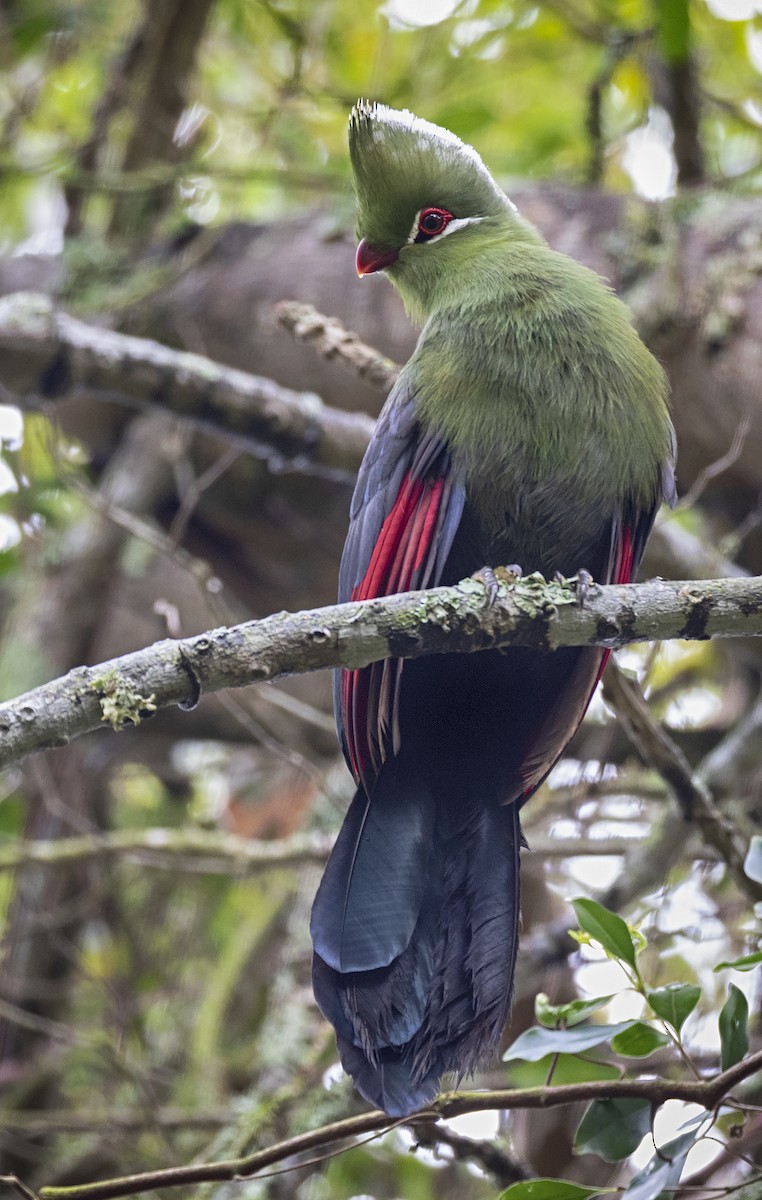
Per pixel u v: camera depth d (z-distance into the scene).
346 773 10.59
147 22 12.12
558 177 12.73
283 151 13.31
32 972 11.46
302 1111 8.60
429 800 6.57
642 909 9.48
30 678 11.36
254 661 5.47
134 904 12.62
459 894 6.34
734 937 9.78
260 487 12.00
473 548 7.00
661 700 11.43
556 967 9.23
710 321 9.56
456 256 7.45
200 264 11.60
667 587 5.91
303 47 11.80
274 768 13.34
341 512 12.04
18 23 13.11
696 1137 5.78
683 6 9.89
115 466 12.02
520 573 6.14
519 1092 5.98
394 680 6.33
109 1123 10.12
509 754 6.84
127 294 11.66
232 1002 11.84
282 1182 8.50
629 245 10.05
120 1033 10.60
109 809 13.02
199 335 11.46
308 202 13.31
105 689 5.28
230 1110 9.91
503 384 6.79
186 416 9.80
